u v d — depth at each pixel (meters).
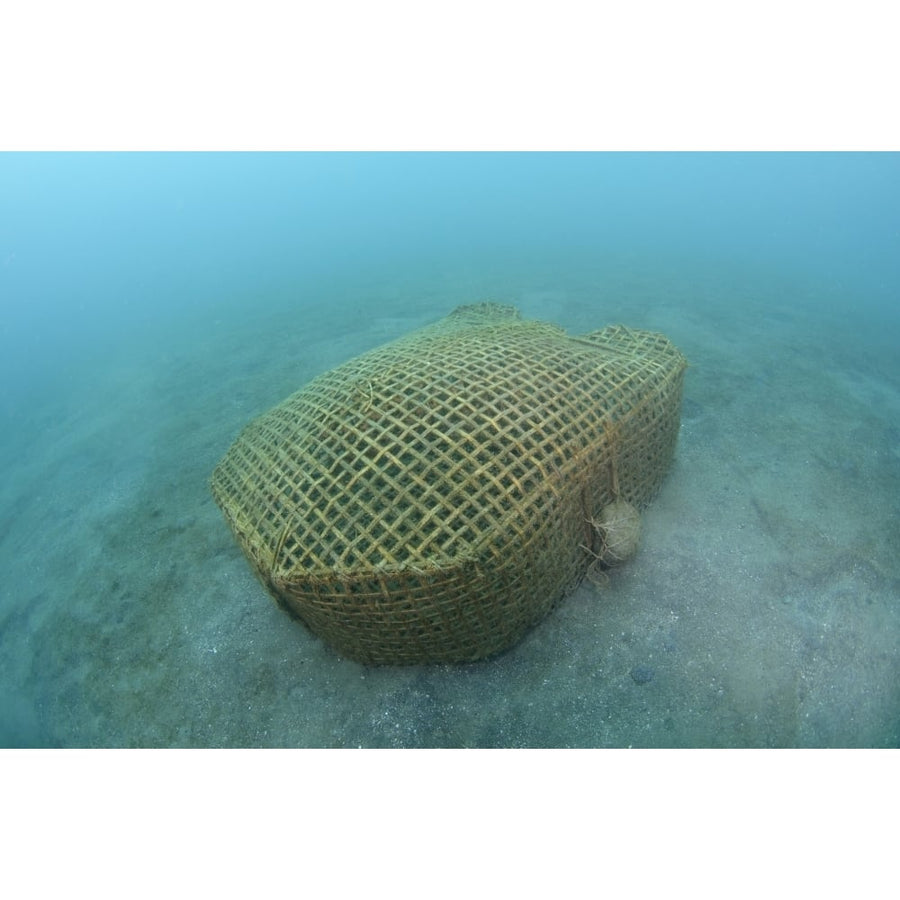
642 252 20.69
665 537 6.03
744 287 15.36
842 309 13.34
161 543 6.97
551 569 4.61
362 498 4.21
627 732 4.60
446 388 4.84
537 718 4.70
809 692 4.80
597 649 5.07
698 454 7.42
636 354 6.27
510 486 4.18
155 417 10.58
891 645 5.12
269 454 4.99
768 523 6.26
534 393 4.90
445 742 4.65
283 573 4.09
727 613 5.30
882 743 4.57
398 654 4.74
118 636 5.88
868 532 6.17
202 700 5.16
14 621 6.51
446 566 3.84
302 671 5.20
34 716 5.43
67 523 7.83
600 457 4.88
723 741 4.54
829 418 8.29
